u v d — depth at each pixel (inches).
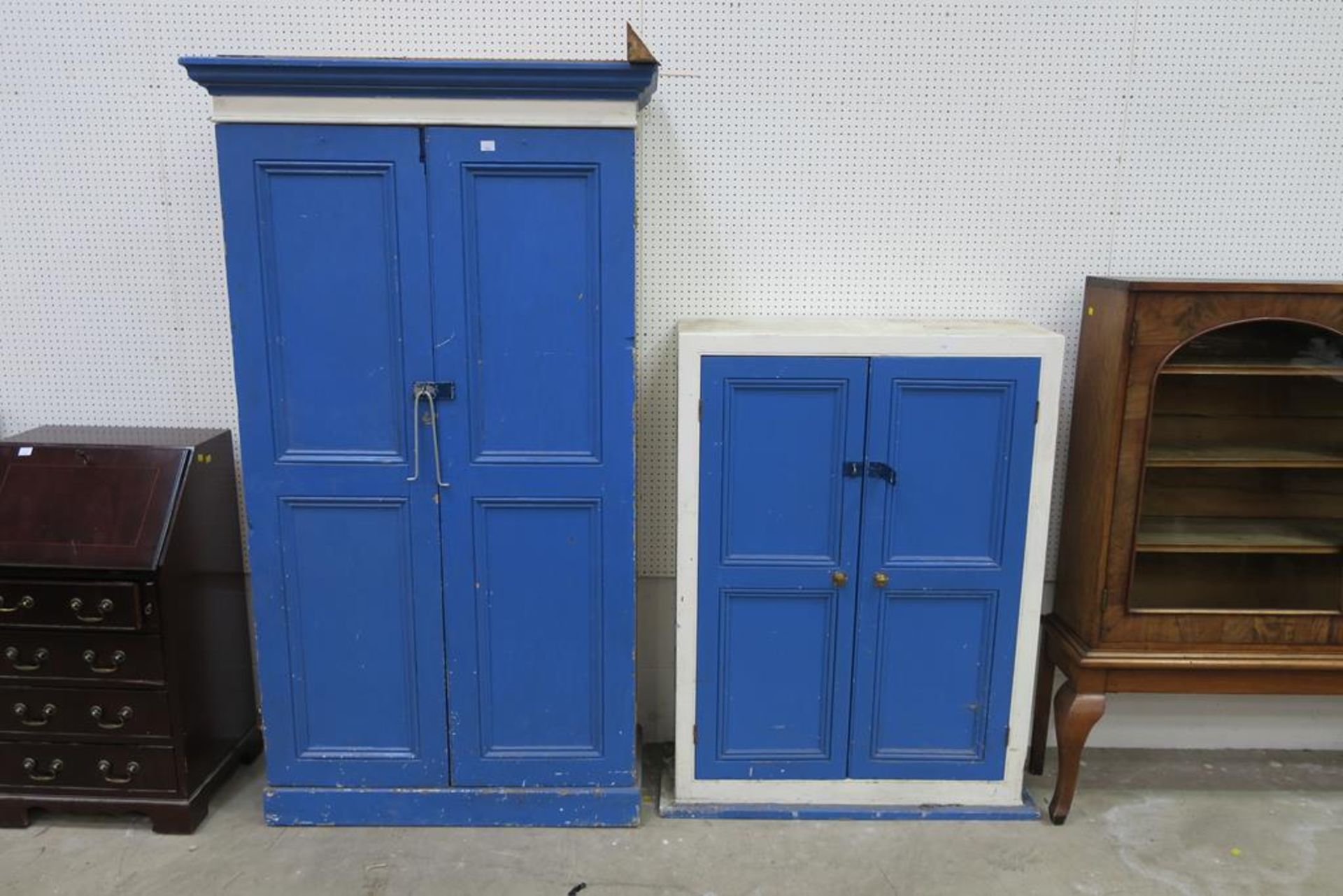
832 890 80.2
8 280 93.5
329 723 87.6
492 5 88.4
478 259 78.6
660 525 98.7
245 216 77.4
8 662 83.8
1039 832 88.2
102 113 90.4
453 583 84.9
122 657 83.5
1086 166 92.3
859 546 85.2
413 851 84.8
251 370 80.2
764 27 89.0
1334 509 90.2
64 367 95.8
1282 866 83.7
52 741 85.5
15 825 87.0
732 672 88.0
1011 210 93.2
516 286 79.2
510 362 80.6
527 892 79.5
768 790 90.4
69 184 91.7
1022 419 82.5
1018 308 95.3
